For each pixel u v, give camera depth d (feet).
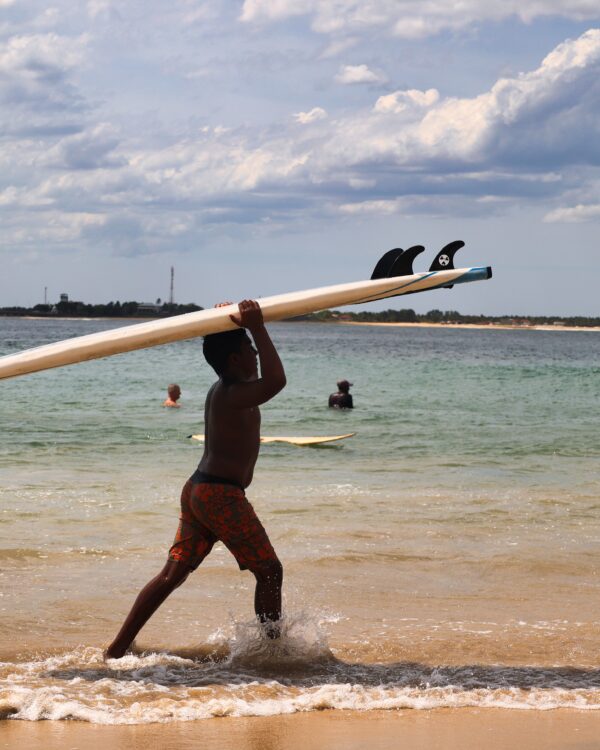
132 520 67.56
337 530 64.85
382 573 53.36
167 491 81.10
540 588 50.62
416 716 31.76
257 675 36.35
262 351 37.99
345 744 28.68
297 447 121.19
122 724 30.55
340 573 53.16
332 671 36.88
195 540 38.63
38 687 33.76
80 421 150.82
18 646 39.17
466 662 38.06
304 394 226.79
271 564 38.37
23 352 39.34
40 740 28.68
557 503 77.41
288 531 64.08
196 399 201.77
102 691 33.68
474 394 230.89
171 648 39.55
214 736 29.40
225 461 37.93
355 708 32.55
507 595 49.14
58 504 73.77
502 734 29.78
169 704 32.24
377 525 66.95
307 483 88.17
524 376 318.86
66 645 39.55
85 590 48.70
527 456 112.47
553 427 150.00
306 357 479.82
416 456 111.96
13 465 98.89
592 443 126.41
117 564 54.49
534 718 31.53
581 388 257.14
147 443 121.70
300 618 39.40
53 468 96.68
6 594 47.42
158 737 29.19
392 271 42.27
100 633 41.52
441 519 69.56
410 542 61.46
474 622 43.91
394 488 85.30
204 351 39.01
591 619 44.60
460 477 93.56
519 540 62.49
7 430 135.74
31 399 197.16
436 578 52.44
